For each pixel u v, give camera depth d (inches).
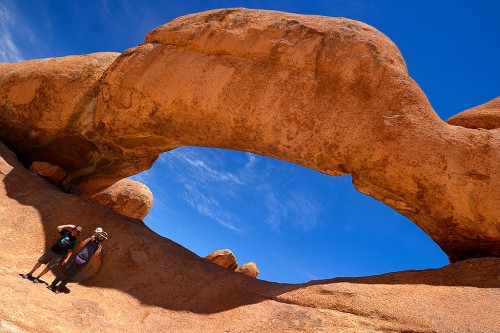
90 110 400.5
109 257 322.0
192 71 350.6
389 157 291.0
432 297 234.5
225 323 253.6
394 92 302.5
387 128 293.3
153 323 263.4
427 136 285.4
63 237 291.3
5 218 336.2
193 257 342.6
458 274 257.8
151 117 367.6
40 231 334.6
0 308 212.5
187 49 362.9
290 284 291.6
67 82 404.8
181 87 350.6
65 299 266.7
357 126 301.9
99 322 251.8
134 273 311.1
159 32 381.4
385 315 223.9
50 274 304.2
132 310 277.4
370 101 305.1
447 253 309.4
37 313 228.5
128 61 376.8
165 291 296.7
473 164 275.1
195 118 349.4
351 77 314.0
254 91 329.7
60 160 445.4
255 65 337.1
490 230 270.8
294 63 328.8
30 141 436.5
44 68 419.5
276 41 337.7
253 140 336.5
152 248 335.3
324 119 311.4
